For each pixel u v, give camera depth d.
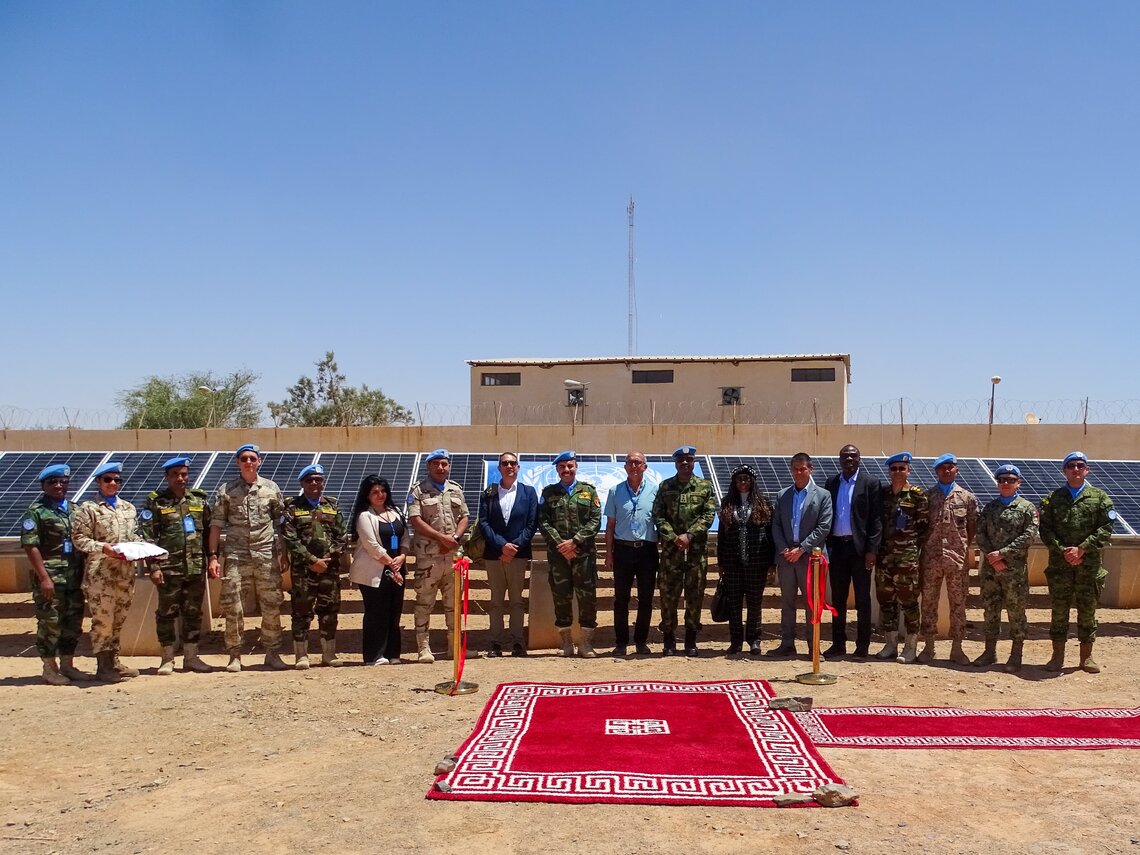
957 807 4.64
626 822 4.41
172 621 8.33
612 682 7.38
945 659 8.56
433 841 4.21
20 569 12.29
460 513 8.79
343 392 38.75
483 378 30.19
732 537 8.65
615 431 16.34
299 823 4.48
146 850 4.19
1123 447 15.46
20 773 5.42
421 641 8.61
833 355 28.50
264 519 8.48
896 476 8.32
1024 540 8.02
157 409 32.72
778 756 5.33
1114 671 8.06
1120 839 4.23
